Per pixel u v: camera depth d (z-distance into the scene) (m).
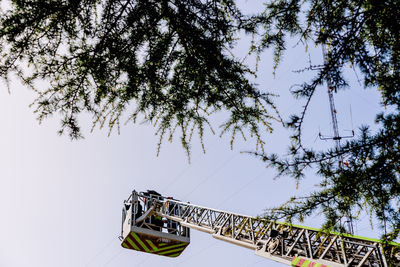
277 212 3.40
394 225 3.09
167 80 4.01
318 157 3.18
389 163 2.94
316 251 10.60
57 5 3.47
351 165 3.08
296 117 3.31
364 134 3.04
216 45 3.61
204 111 4.20
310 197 3.25
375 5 3.09
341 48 3.25
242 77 3.82
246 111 3.95
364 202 3.09
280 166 3.31
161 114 4.25
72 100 3.76
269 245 12.48
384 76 3.22
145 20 3.74
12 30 3.35
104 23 3.64
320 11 3.35
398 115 2.95
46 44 3.60
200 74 3.79
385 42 3.34
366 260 9.20
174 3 3.60
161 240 17.62
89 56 3.70
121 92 4.00
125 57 3.73
